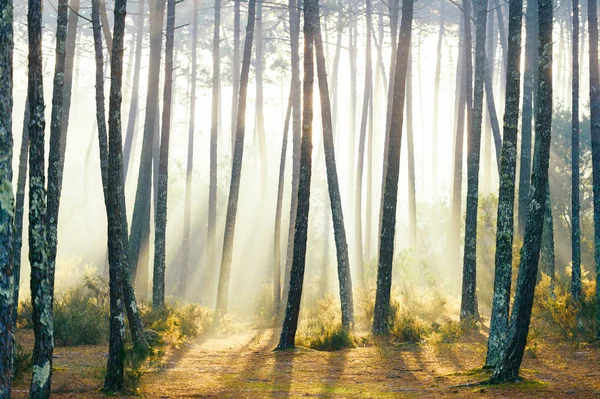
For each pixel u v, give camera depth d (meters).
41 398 9.12
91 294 23.86
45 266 9.28
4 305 7.29
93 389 11.42
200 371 14.28
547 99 11.59
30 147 9.22
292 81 31.84
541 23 11.82
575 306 17.80
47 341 9.23
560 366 13.13
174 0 25.55
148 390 11.66
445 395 10.72
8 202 7.48
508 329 11.58
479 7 23.14
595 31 19.14
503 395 10.34
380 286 20.19
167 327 20.89
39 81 9.22
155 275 24.56
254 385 12.44
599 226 17.41
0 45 7.66
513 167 13.88
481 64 22.12
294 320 18.27
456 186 32.16
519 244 23.28
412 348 17.48
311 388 12.02
